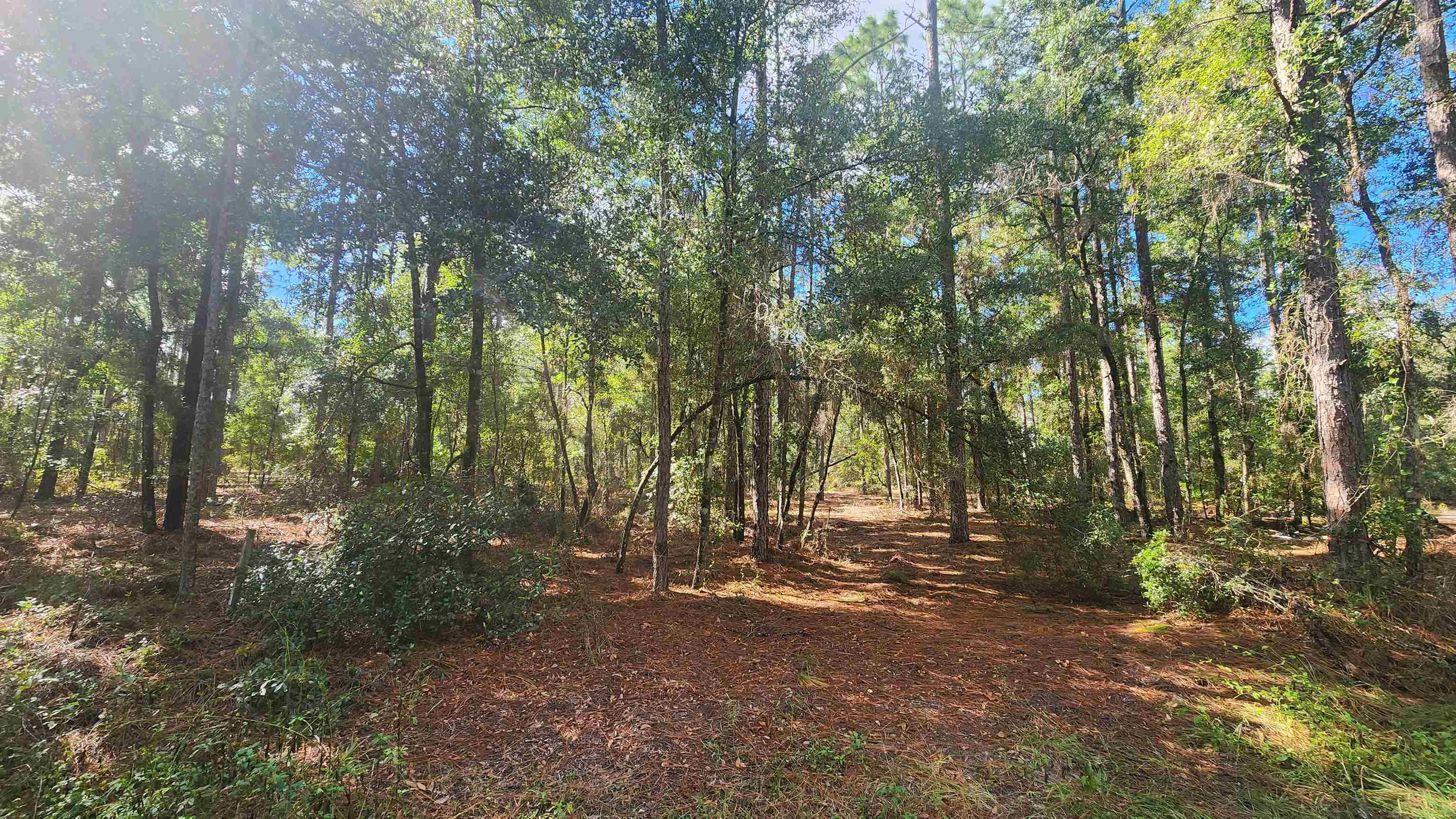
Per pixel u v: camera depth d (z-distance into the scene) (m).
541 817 3.23
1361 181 7.30
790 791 3.48
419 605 5.84
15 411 10.26
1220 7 7.79
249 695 4.23
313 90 6.73
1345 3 7.14
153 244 9.17
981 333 10.73
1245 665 5.29
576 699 4.70
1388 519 6.11
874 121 8.60
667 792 3.48
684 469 9.44
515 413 16.64
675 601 7.88
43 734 3.79
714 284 7.97
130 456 16.83
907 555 12.16
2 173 7.01
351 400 11.52
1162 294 16.66
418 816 3.20
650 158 7.49
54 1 5.70
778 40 8.82
